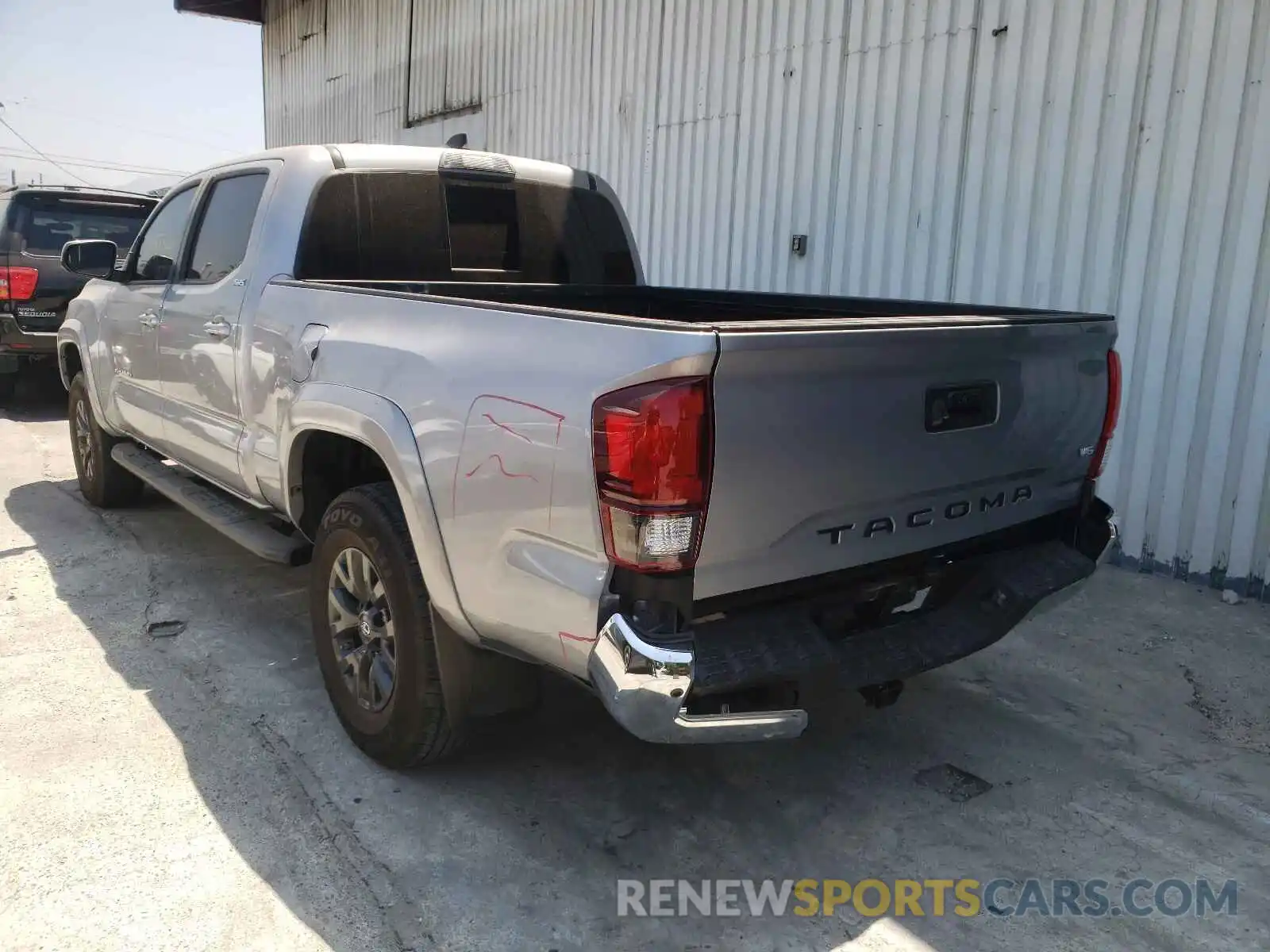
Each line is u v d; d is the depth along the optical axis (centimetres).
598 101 890
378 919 242
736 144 739
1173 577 502
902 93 608
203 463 423
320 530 320
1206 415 482
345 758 316
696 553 213
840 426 231
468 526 250
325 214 371
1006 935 245
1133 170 497
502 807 292
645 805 296
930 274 602
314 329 321
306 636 413
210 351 391
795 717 229
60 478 677
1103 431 315
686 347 204
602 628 217
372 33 1298
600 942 237
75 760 309
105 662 383
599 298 444
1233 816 299
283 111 1608
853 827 289
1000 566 291
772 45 699
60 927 235
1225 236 466
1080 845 283
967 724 354
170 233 471
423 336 273
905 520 255
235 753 317
